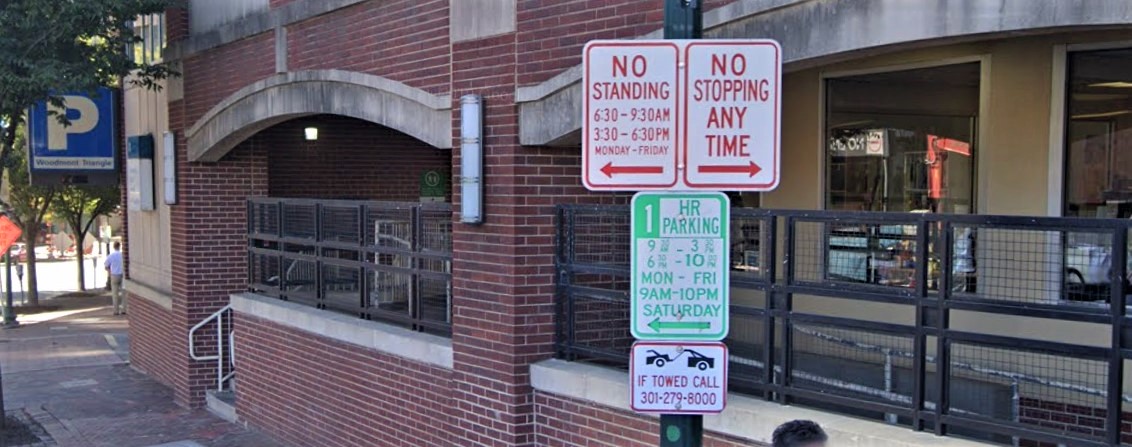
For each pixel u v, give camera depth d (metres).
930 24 4.50
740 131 3.38
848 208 7.38
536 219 6.62
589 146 3.40
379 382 8.24
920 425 4.68
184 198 11.75
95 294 30.41
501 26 6.61
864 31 4.74
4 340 19.05
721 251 3.43
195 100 11.37
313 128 12.96
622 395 5.91
